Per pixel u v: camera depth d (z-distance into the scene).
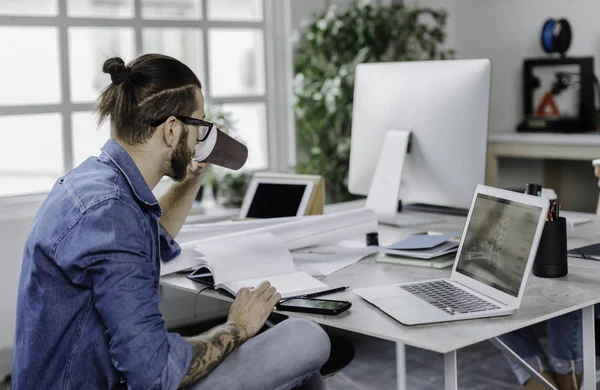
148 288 1.44
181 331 3.69
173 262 2.07
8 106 3.40
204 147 1.91
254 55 4.25
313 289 1.84
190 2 3.95
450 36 5.27
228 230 2.32
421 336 1.50
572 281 1.89
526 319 1.60
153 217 1.59
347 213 2.30
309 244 2.20
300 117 4.22
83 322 1.46
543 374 2.41
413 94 2.58
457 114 2.47
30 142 3.48
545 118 4.75
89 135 3.65
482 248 1.82
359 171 2.84
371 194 2.66
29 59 3.47
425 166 2.60
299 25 4.29
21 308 1.54
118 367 1.41
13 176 3.45
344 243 2.36
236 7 4.14
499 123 5.15
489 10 5.12
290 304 1.72
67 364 1.48
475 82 2.42
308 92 4.17
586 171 4.64
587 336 1.91
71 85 3.59
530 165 4.95
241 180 3.88
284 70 4.31
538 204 1.66
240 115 4.18
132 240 1.45
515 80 5.02
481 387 2.89
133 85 1.59
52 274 1.47
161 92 1.59
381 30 4.26
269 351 1.70
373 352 3.35
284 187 2.64
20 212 3.32
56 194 1.54
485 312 1.62
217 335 1.60
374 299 1.75
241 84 4.20
